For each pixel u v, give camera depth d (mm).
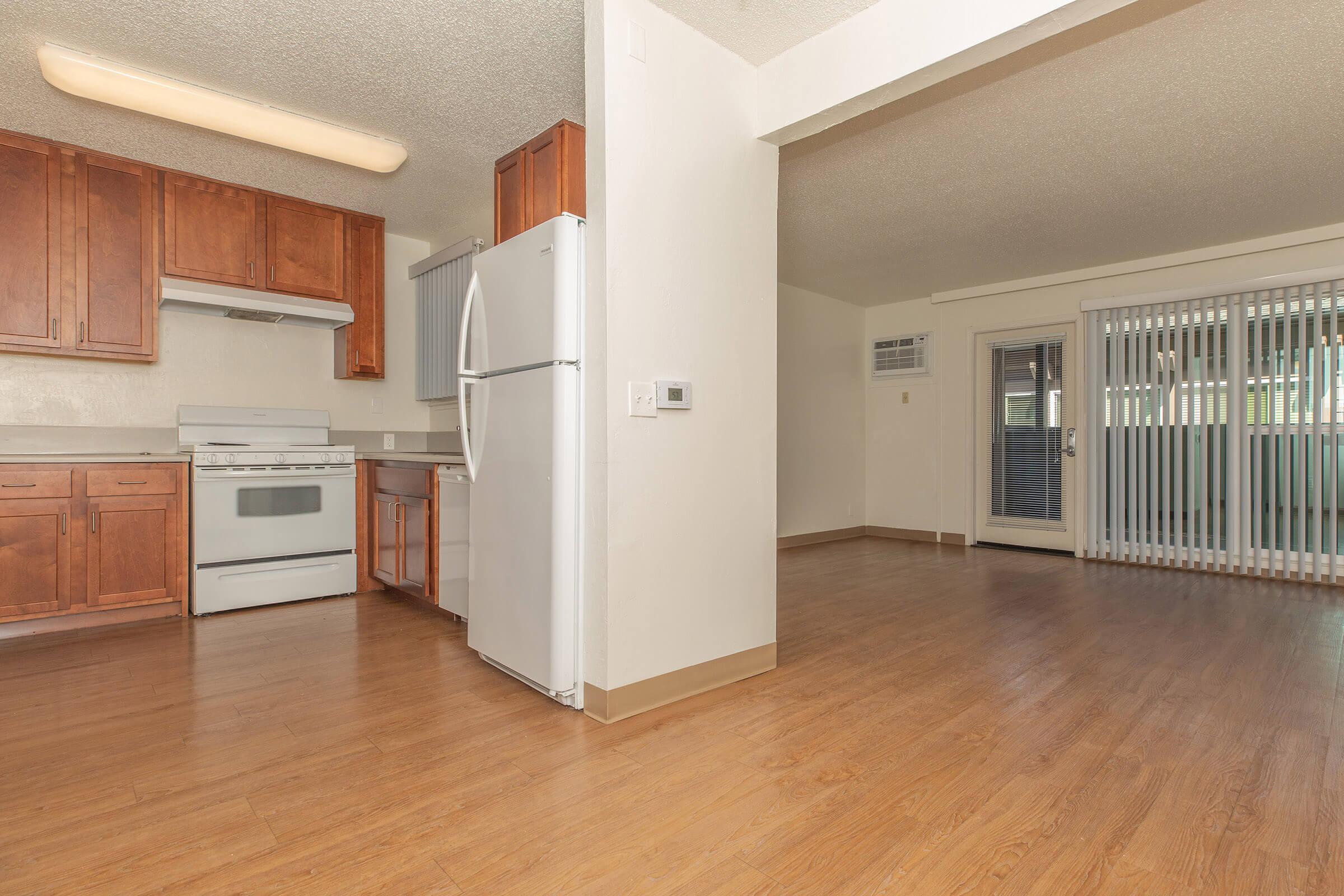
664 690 2293
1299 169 3404
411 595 3889
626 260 2176
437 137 3213
